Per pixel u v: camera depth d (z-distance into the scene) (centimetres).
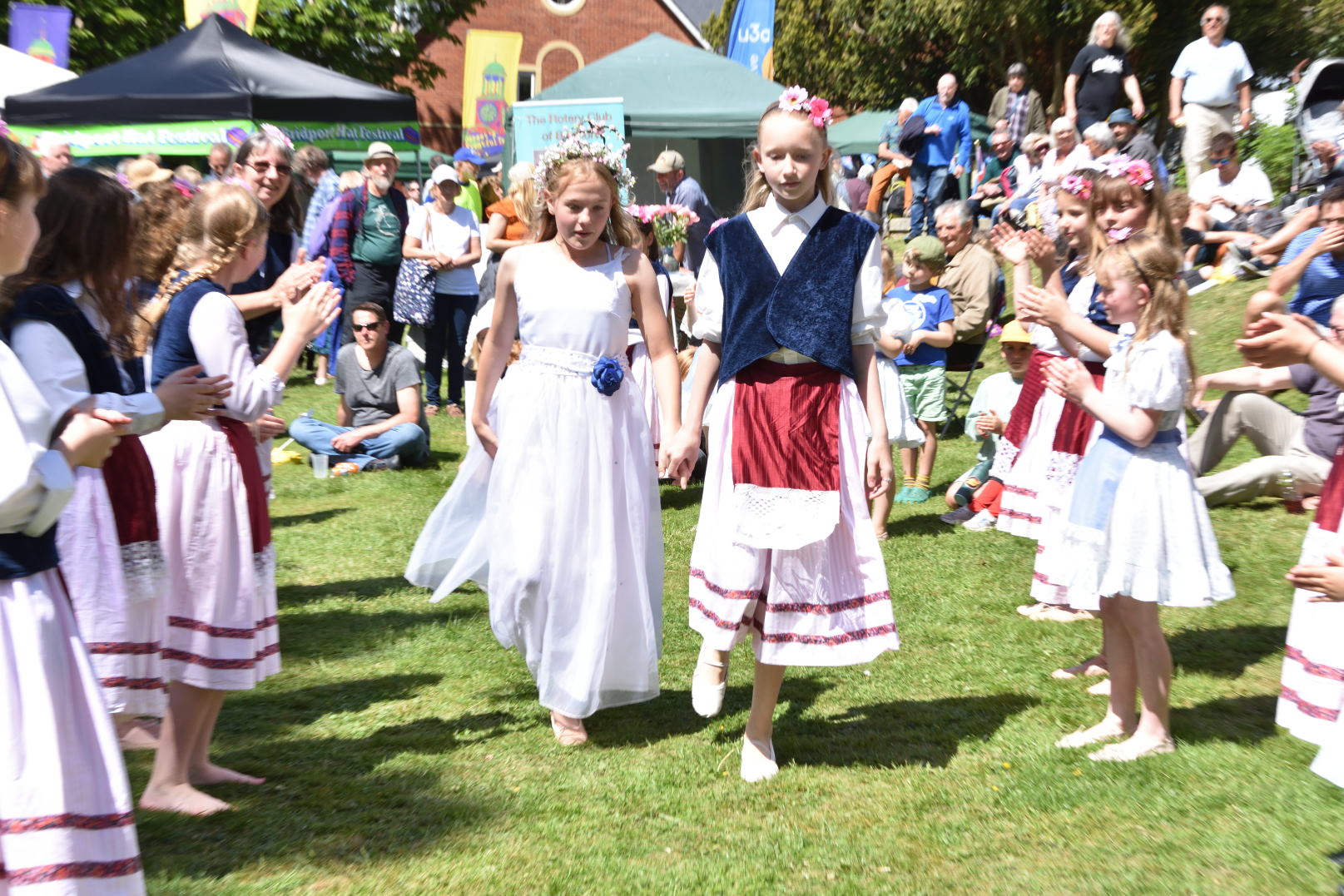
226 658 334
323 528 675
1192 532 355
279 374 338
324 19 2242
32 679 218
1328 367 281
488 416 419
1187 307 353
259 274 505
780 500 355
